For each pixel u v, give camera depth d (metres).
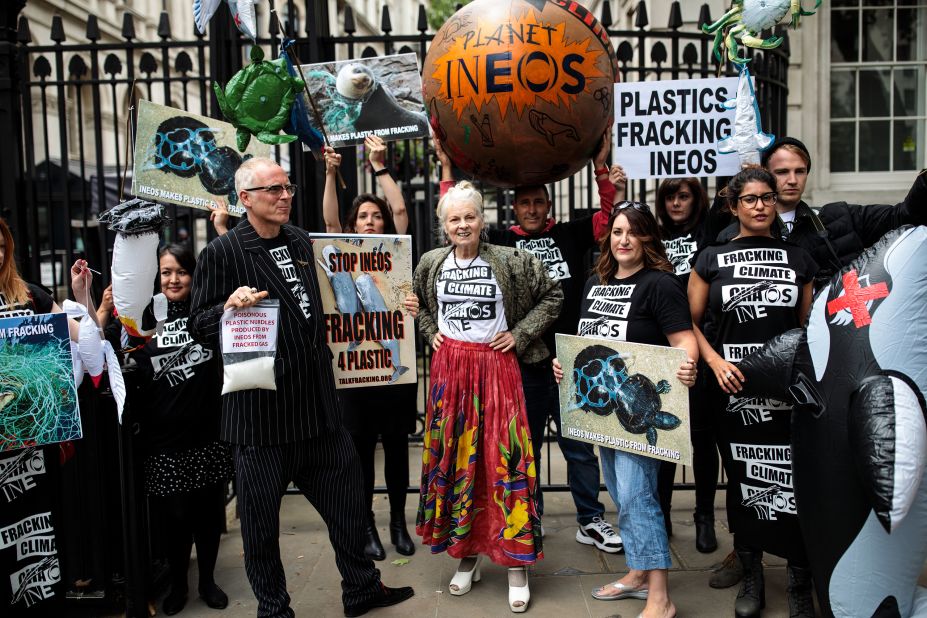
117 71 4.55
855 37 7.37
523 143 3.12
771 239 3.00
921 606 2.49
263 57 3.29
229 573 3.62
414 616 3.13
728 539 3.84
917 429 2.25
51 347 2.69
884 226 3.11
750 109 3.56
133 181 3.56
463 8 3.19
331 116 3.83
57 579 2.89
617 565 3.59
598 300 3.15
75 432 2.73
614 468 3.15
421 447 5.61
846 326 2.48
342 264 3.34
